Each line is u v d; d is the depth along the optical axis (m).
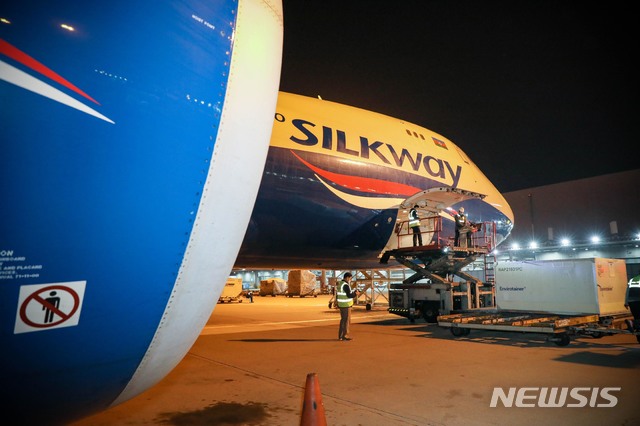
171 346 2.86
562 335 8.87
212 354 8.14
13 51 2.08
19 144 2.05
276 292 39.94
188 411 4.77
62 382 2.37
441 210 15.64
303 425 3.18
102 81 2.32
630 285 9.88
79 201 2.22
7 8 2.10
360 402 5.07
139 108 2.43
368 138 13.98
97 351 2.43
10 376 2.17
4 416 2.33
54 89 2.16
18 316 2.08
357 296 22.05
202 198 2.72
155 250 2.53
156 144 2.49
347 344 9.34
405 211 14.21
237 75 2.94
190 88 2.66
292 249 12.85
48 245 2.13
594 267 9.59
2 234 2.01
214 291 3.01
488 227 17.48
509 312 11.29
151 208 2.48
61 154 2.16
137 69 2.45
